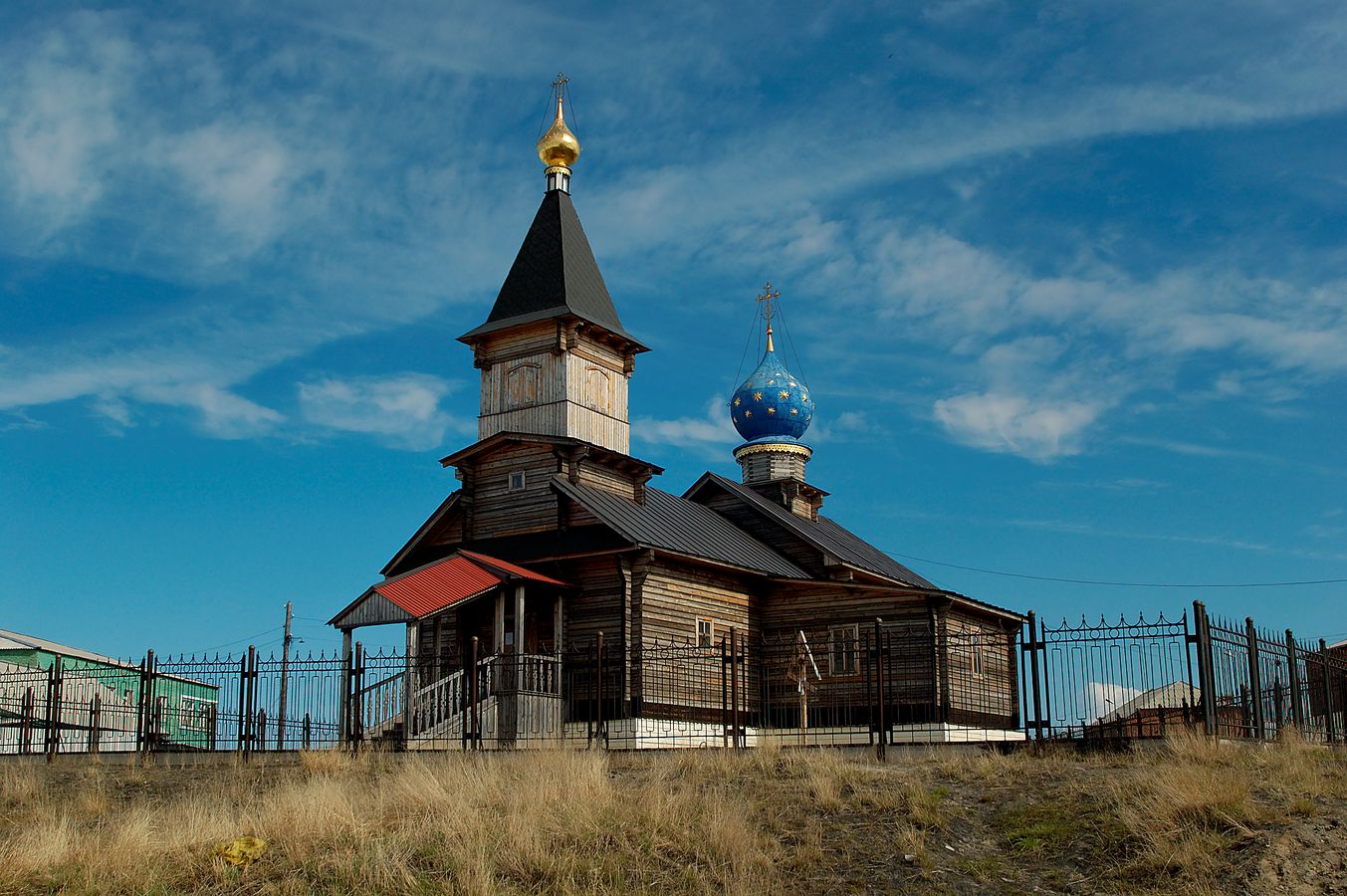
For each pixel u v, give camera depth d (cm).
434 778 2078
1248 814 1688
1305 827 1648
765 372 5212
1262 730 2439
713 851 1756
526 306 4172
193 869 1736
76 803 2297
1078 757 2242
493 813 1888
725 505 4531
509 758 2358
